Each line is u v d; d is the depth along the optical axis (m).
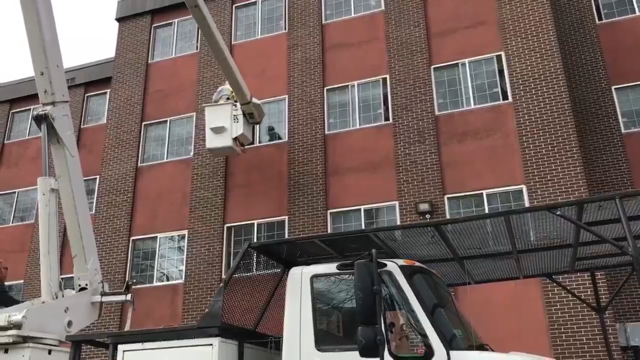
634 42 12.73
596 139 12.25
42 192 6.34
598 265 6.90
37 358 5.18
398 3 13.85
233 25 15.57
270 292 5.58
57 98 6.77
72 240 6.49
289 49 14.57
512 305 10.66
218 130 11.45
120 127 15.84
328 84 13.95
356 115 13.44
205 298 13.00
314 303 4.60
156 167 15.03
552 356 10.11
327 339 4.45
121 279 14.09
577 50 13.08
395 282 4.50
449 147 12.32
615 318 10.38
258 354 5.18
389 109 13.16
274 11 15.30
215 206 13.77
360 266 3.98
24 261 16.45
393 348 4.23
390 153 12.77
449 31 13.29
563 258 6.63
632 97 12.39
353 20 14.28
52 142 6.67
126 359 4.86
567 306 10.25
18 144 18.28
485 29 13.00
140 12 17.00
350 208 12.65
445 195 11.98
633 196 4.70
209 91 15.09
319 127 13.48
